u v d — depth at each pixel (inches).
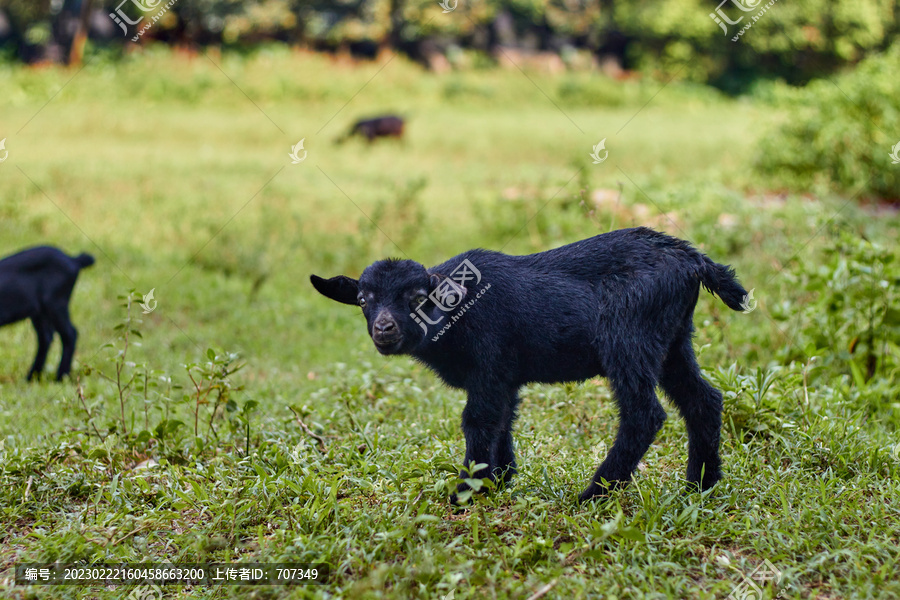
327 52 1129.4
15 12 1026.7
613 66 1282.0
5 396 282.5
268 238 452.8
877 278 261.0
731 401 211.9
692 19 1149.1
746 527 161.2
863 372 267.0
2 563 167.9
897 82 543.8
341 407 243.3
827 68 1097.4
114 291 380.5
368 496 185.5
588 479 186.2
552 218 435.5
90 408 243.1
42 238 438.0
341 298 196.2
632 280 175.5
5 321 294.2
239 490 181.6
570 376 184.9
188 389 277.9
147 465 202.7
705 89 1190.3
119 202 509.4
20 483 200.4
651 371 173.9
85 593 155.9
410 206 497.0
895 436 214.8
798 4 1045.8
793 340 279.3
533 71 1186.0
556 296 178.4
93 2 925.8
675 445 211.8
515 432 220.1
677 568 147.3
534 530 161.2
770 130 596.7
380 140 768.9
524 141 779.4
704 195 468.8
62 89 852.0
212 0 1038.4
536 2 1222.3
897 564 147.6
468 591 138.9
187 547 162.7
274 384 286.5
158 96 895.7
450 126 861.2
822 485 171.5
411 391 261.4
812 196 528.1
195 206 511.8
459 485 179.9
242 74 975.6
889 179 539.8
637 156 706.8
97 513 184.2
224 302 377.7
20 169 550.6
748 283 347.6
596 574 149.0
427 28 1157.1
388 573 141.2
